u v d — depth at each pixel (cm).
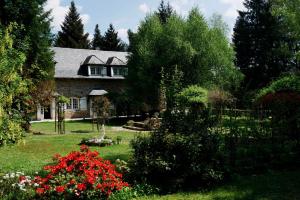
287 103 1088
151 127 951
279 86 1431
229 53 3547
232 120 1205
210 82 3369
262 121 1132
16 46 1791
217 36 3488
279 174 891
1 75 1000
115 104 4100
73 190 692
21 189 718
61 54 4447
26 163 1237
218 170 839
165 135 849
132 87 3756
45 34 2669
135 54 3728
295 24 2761
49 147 1683
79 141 1919
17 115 1112
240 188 787
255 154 958
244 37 4406
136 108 3875
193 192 780
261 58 4262
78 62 4472
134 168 832
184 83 3288
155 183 813
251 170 916
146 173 804
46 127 3003
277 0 2850
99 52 4781
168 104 1093
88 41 6775
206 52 3334
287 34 3812
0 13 2373
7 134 1046
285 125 1070
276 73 4131
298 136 1064
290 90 1342
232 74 3538
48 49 2756
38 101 2417
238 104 3281
